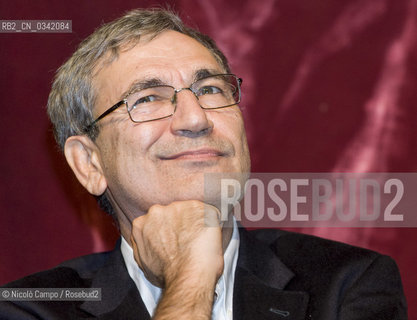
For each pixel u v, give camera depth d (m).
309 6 7.34
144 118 4.22
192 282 3.71
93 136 4.59
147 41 4.47
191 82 4.32
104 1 7.27
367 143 7.21
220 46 7.33
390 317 4.34
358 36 7.28
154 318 3.62
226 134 4.24
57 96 4.92
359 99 7.25
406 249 7.13
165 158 4.15
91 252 7.31
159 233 3.96
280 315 4.34
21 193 7.31
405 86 7.21
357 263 4.62
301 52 7.32
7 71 7.34
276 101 7.28
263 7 7.36
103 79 4.49
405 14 7.24
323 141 7.24
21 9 7.34
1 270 7.20
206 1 7.34
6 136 7.34
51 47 7.32
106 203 5.03
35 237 7.28
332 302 4.39
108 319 4.40
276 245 5.07
